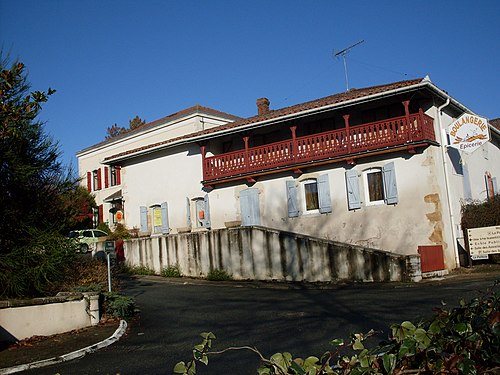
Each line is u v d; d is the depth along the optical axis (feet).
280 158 73.10
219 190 80.43
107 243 42.65
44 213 38.81
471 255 57.57
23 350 29.81
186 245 70.33
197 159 83.66
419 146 61.41
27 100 27.86
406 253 62.34
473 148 62.59
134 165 93.25
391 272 52.49
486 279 47.98
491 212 62.64
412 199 62.49
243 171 76.43
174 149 87.10
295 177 72.69
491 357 8.88
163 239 73.05
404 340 9.03
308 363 9.25
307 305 40.57
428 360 9.02
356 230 66.59
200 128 103.24
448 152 66.23
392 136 63.21
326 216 69.46
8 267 35.58
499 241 56.44
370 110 69.67
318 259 57.52
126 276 72.90
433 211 60.90
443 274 55.98
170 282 64.95
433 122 64.44
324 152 68.80
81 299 36.42
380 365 9.26
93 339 31.96
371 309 35.73
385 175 64.44
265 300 45.52
